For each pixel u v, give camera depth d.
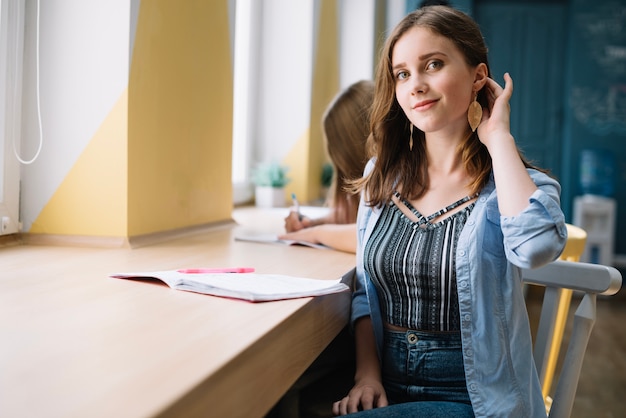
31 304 0.99
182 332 0.85
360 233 1.38
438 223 1.21
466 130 1.25
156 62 1.73
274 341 0.90
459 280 1.15
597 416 2.57
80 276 1.22
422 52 1.20
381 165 1.32
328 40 4.24
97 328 0.86
